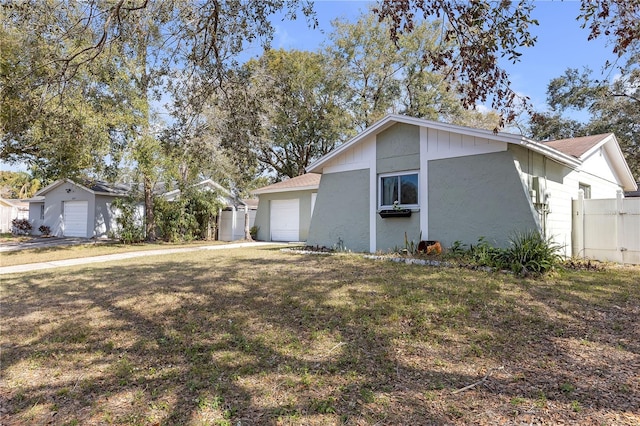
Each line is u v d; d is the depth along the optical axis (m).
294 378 3.01
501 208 7.87
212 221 18.86
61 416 2.63
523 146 7.72
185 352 3.62
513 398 2.63
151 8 5.18
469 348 3.52
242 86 6.15
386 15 4.30
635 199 8.53
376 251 9.90
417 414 2.46
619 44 4.18
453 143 8.64
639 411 2.43
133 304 5.24
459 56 4.10
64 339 4.05
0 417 2.64
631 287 5.66
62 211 21.08
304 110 23.83
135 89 11.73
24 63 7.23
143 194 17.69
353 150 10.55
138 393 2.88
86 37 5.46
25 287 6.73
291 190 16.95
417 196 9.28
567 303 4.82
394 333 3.90
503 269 6.86
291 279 6.51
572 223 9.52
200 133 6.62
